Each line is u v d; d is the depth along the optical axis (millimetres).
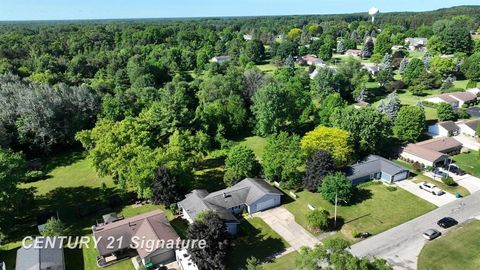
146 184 53062
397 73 138625
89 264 42094
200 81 118375
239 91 97125
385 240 44375
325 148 60469
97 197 58219
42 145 74188
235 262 41438
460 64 130125
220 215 45906
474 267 39188
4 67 115000
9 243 46688
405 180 59938
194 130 77875
